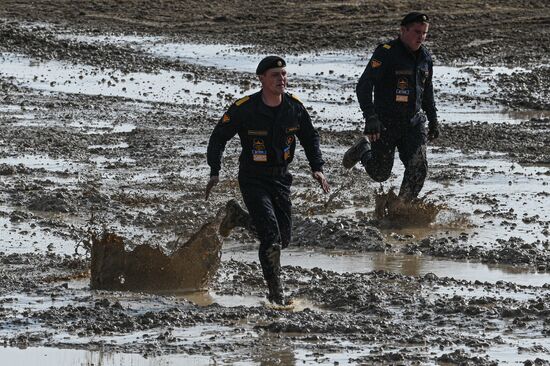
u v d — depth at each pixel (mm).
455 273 33656
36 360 24562
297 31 103938
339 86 78812
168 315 27641
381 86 39094
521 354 24766
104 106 69125
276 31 103750
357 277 32531
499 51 94188
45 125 62281
